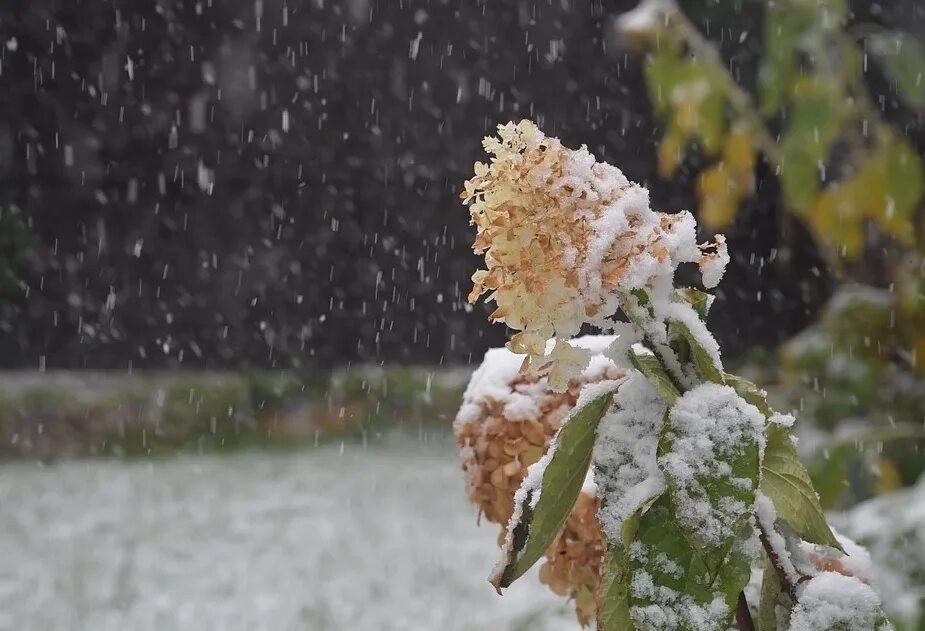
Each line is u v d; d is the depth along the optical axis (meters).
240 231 11.86
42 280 11.23
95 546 5.85
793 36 3.46
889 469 2.80
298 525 6.32
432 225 12.07
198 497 7.15
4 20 11.38
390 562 5.39
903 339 3.47
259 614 4.57
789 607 0.94
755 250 9.72
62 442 8.62
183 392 9.58
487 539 5.88
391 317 11.93
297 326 11.81
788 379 3.59
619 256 0.83
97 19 11.72
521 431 1.33
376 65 12.17
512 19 11.98
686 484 0.78
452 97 12.16
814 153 3.42
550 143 0.84
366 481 7.64
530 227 0.82
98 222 11.56
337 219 12.04
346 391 10.14
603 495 0.84
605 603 0.87
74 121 11.66
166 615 4.57
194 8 11.94
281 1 12.11
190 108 11.97
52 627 4.41
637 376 0.88
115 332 11.41
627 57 11.35
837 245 3.56
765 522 0.89
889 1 6.45
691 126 3.70
